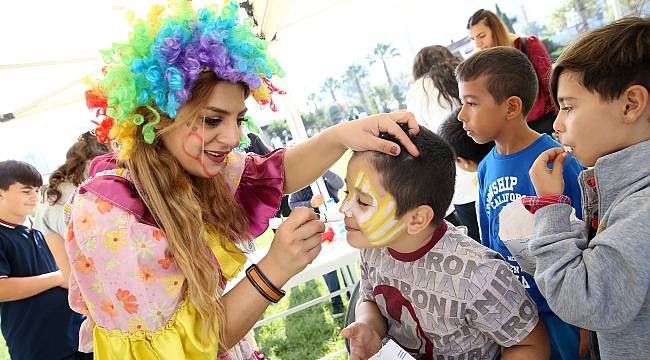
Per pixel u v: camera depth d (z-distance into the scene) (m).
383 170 1.05
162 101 0.92
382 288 1.24
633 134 0.89
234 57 0.94
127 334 0.95
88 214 0.94
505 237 1.49
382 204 1.06
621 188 0.90
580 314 0.89
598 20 6.86
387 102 13.37
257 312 1.03
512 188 1.51
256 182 1.29
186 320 0.96
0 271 2.29
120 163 1.08
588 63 0.90
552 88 1.02
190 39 0.94
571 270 0.92
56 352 2.37
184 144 0.97
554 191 1.07
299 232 1.01
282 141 10.52
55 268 2.62
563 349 1.36
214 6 1.01
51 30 2.84
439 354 1.16
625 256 0.82
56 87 3.47
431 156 1.07
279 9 2.20
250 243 1.30
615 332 0.95
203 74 0.94
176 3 0.99
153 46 0.91
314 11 3.15
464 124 1.63
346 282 3.60
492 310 1.03
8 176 2.38
